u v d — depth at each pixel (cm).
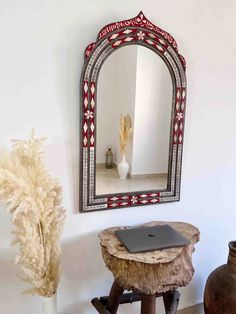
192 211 195
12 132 143
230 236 212
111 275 178
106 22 152
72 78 150
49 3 140
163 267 128
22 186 121
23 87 142
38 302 163
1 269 153
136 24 155
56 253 137
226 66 187
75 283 170
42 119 148
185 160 186
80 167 157
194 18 173
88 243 168
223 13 180
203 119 187
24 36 138
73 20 145
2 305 156
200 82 181
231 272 164
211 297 167
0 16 133
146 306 138
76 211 162
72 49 148
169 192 181
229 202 208
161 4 162
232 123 197
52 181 134
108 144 161
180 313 204
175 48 166
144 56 160
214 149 195
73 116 154
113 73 155
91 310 177
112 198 166
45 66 144
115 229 159
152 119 168
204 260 206
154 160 174
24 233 126
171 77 169
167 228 160
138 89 162
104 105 156
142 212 178
